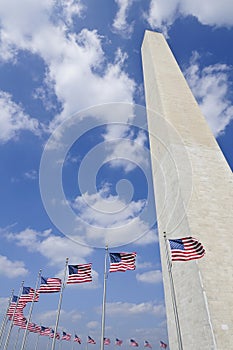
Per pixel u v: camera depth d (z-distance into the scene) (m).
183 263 24.41
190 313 22.19
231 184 29.00
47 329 42.50
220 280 21.70
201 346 20.11
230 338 19.08
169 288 26.39
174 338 24.14
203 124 34.31
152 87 39.91
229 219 25.92
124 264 21.80
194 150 30.91
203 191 27.53
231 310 20.36
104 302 20.03
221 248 23.67
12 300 33.25
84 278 22.91
